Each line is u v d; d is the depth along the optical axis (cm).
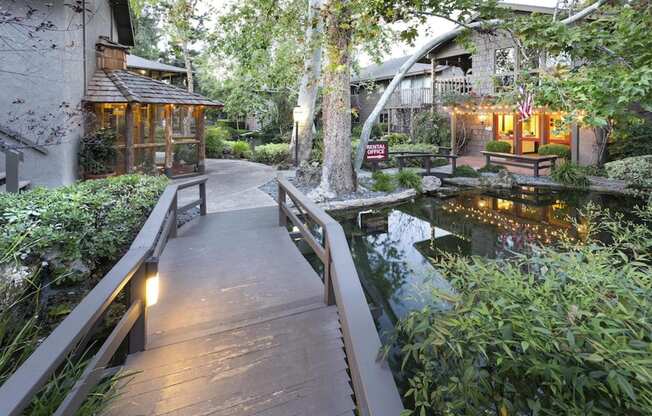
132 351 224
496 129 1455
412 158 1177
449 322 140
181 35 1358
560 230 586
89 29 822
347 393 193
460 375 138
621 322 123
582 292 146
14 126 621
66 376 162
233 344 233
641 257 203
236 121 2219
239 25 705
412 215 725
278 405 185
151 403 184
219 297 302
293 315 266
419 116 1582
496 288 155
